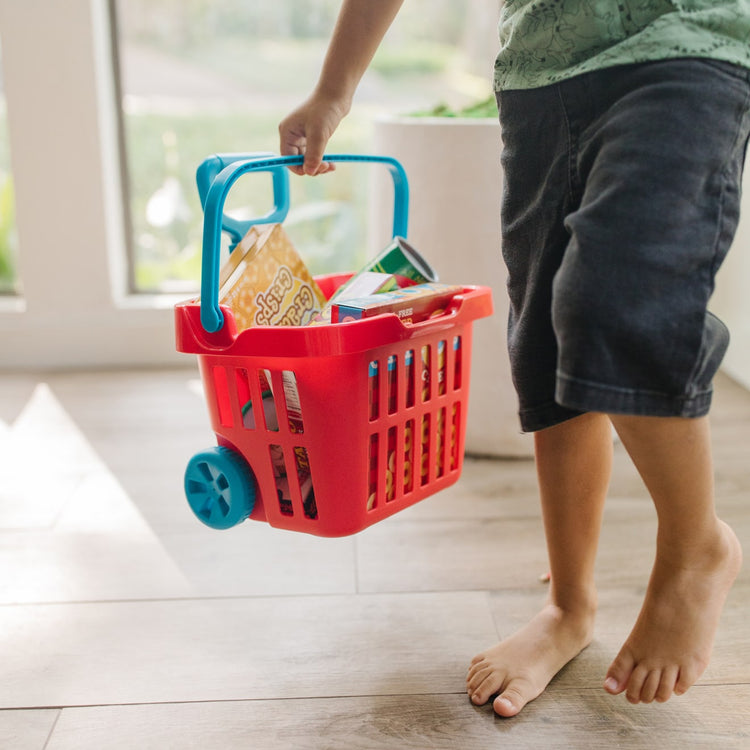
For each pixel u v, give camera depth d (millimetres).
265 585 1055
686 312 642
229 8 1931
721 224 662
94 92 1809
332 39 863
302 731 799
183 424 1608
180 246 2041
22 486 1341
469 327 941
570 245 675
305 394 784
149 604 1014
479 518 1229
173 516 1241
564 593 892
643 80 674
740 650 904
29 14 1762
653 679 776
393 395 854
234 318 834
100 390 1808
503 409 1410
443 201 1342
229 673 885
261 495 867
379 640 938
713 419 1607
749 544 1131
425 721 810
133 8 1892
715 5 681
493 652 868
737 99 670
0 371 1938
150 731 802
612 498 1282
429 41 1969
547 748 772
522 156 777
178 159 1994
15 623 975
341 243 2064
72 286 1917
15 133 1821
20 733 801
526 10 751
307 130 853
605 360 640
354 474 819
